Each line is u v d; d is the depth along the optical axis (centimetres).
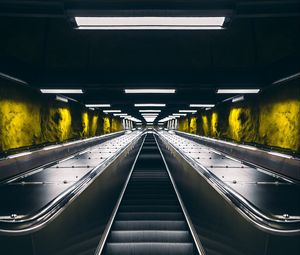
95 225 648
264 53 821
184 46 863
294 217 459
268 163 1005
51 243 432
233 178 817
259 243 414
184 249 622
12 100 914
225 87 840
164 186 1235
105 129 3384
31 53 815
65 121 1586
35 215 424
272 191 666
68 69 840
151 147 3066
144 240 678
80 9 333
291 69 671
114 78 834
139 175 1481
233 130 1669
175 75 834
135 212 848
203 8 329
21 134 983
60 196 505
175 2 328
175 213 836
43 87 833
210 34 838
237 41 836
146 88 837
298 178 780
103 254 614
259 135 1220
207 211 661
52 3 352
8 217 442
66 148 1463
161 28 352
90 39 844
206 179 700
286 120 951
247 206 463
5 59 676
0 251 400
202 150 1627
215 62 862
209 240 611
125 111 2675
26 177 812
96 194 679
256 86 839
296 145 881
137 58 874
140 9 327
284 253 406
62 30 815
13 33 772
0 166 755
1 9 377
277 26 763
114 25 349
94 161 1168
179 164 1239
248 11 374
